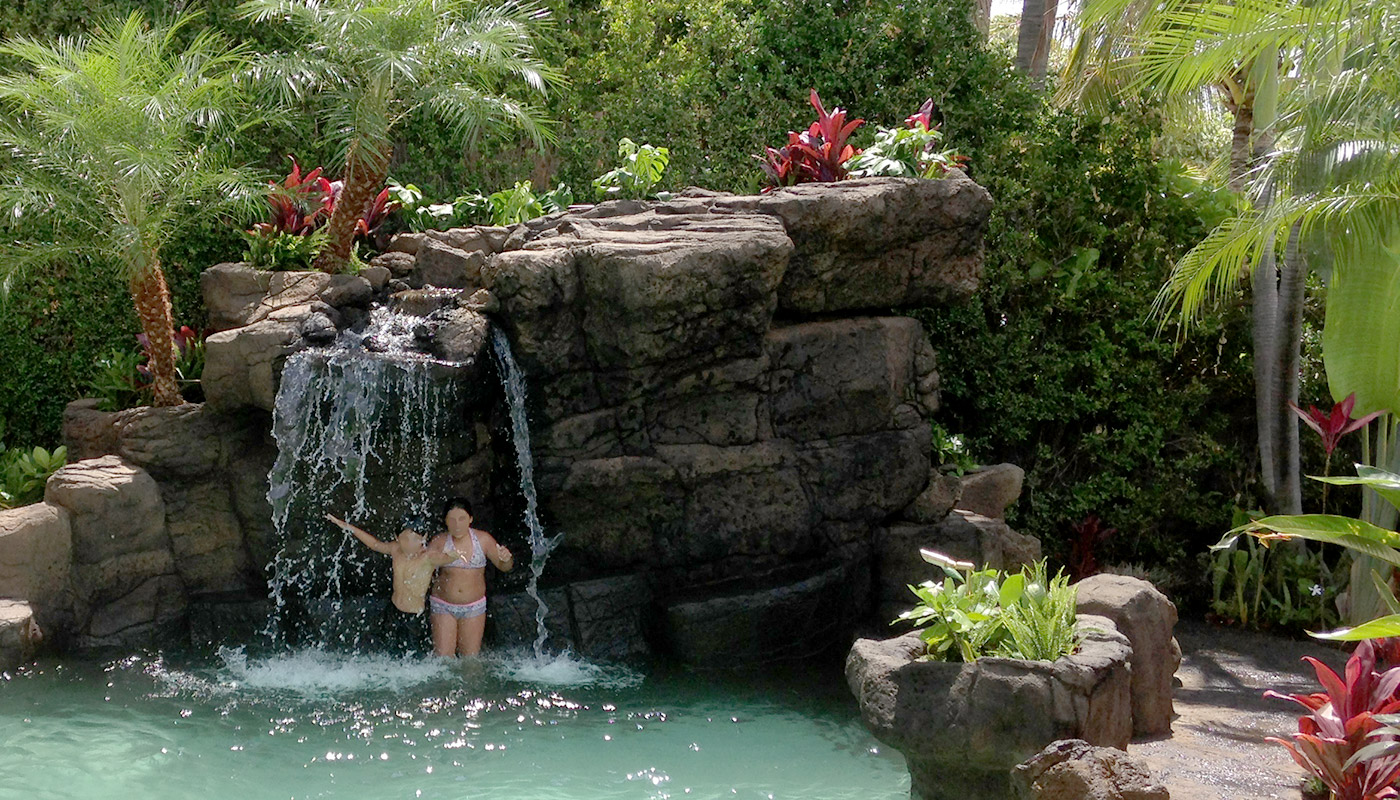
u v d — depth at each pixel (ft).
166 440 29.32
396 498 29.55
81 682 25.68
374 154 31.99
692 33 44.09
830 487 31.24
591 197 41.29
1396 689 17.12
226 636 28.48
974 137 42.47
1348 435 40.09
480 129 39.42
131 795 20.15
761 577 30.91
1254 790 18.22
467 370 28.35
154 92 30.17
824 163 35.22
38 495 31.27
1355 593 32.55
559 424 29.43
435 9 31.37
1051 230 40.96
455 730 23.86
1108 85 49.21
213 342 28.78
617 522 30.30
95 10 36.47
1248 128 47.01
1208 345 40.96
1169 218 40.96
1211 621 35.42
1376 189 28.07
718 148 42.01
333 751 22.49
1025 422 39.83
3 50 31.19
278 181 37.68
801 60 42.91
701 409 30.25
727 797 20.75
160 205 31.19
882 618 31.71
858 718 25.35
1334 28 26.81
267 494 30.01
